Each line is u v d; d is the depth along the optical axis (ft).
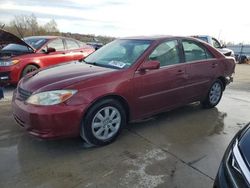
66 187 9.04
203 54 16.37
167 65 13.98
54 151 11.31
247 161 6.24
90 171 9.96
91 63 14.05
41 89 10.82
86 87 10.97
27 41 25.64
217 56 17.16
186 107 17.94
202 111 17.28
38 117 10.34
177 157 11.19
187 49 15.34
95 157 10.94
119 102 12.20
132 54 13.42
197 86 15.90
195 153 11.60
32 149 11.43
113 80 11.70
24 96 11.27
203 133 13.75
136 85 12.45
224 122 15.52
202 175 9.96
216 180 7.03
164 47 14.10
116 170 10.07
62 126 10.54
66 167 10.16
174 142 12.57
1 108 16.60
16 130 13.24
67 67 13.32
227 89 25.46
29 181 9.26
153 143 12.38
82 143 12.05
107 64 13.33
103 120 11.68
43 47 24.68
